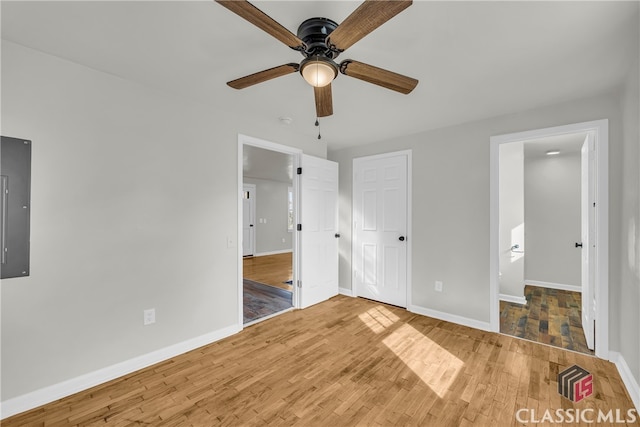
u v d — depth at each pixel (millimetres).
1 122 1735
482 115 2936
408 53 1848
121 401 1878
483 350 2551
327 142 4000
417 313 3482
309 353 2508
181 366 2303
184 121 2562
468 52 1833
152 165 2361
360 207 4105
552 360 2375
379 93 2439
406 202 3648
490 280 2973
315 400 1889
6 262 1747
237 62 1993
